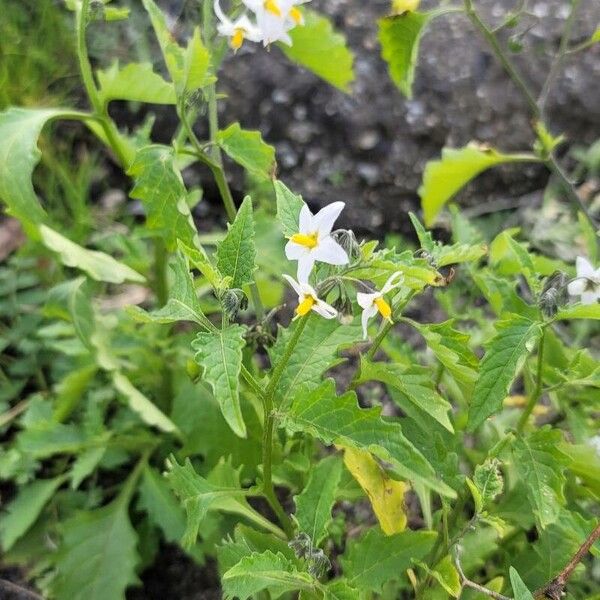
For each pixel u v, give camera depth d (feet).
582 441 0.90
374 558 0.80
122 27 1.68
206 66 0.86
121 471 1.20
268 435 0.75
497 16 1.82
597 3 1.85
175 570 1.15
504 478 1.03
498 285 0.88
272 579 0.71
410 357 0.95
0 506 1.16
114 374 1.07
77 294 1.08
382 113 1.68
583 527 0.80
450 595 0.84
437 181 1.17
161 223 0.94
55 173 1.51
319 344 0.78
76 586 1.03
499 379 0.73
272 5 0.83
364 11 1.81
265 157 0.91
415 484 0.92
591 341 1.43
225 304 0.66
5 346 1.27
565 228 1.58
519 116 1.72
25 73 1.56
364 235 1.62
